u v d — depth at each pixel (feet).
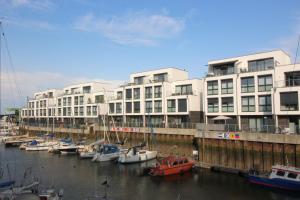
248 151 122.93
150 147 179.32
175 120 190.80
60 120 314.35
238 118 149.18
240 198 93.09
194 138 153.07
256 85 142.41
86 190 104.27
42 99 353.31
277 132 119.34
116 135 204.95
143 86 207.82
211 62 169.27
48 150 201.57
